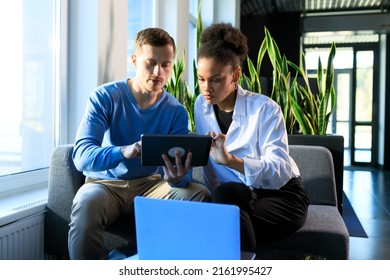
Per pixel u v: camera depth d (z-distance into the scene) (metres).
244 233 1.10
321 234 1.37
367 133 7.12
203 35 1.36
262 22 7.09
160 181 1.57
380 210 3.43
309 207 1.77
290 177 1.34
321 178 1.88
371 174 6.08
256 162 1.25
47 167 1.96
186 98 2.62
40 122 1.90
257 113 1.40
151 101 1.52
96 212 1.25
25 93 1.79
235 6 5.41
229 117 1.48
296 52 7.12
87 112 1.43
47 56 1.94
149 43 1.40
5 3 1.65
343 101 7.28
